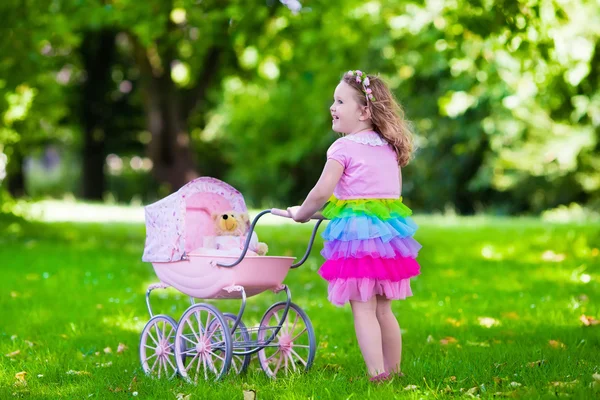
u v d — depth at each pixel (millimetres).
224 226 5938
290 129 42625
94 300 9391
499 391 5035
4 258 12555
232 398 5008
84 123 36844
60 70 31656
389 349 5621
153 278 11031
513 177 30406
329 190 5344
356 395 4941
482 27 11664
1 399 5121
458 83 17391
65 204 27281
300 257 13008
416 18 14945
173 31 22328
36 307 8883
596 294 9352
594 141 26984
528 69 12484
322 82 23547
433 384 5320
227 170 47438
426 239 15398
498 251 13609
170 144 25828
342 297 5320
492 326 7785
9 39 15484
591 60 12625
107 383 5598
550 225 18281
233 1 18188
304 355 6617
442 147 33031
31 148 23156
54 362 6352
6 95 18953
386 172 5465
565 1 11461
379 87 5605
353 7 19766
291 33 19641
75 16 17438
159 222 5902
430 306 8930
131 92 37156
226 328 5488
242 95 41938
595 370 5570
